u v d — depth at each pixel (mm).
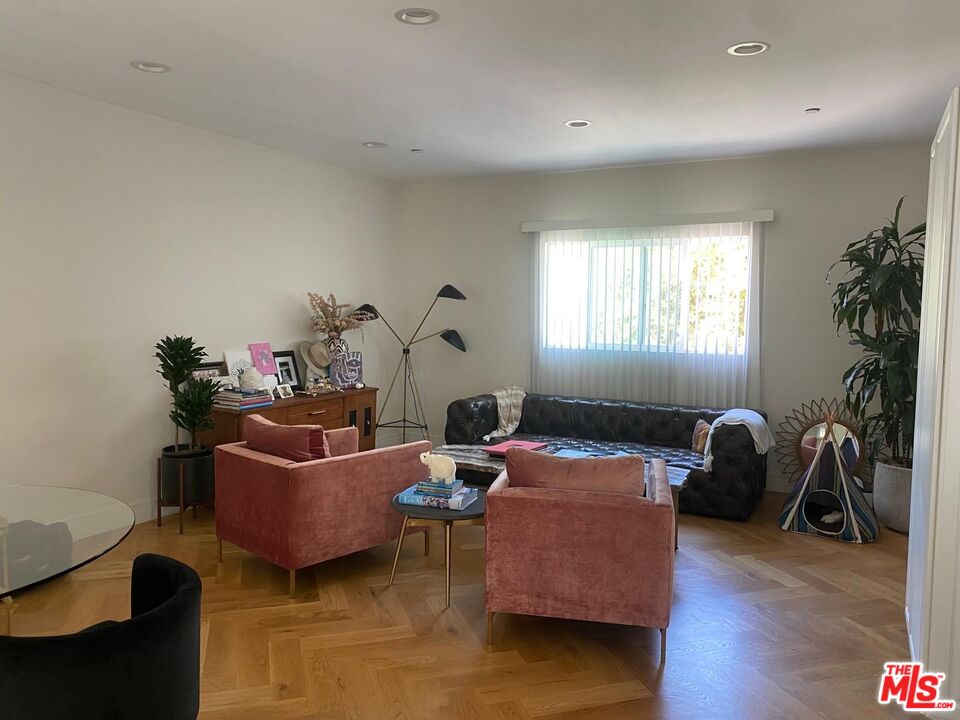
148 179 4492
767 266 5484
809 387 5410
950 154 2271
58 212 3996
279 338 5602
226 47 3230
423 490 3500
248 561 3939
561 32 3014
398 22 2924
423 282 6930
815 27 2938
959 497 2338
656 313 5859
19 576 2045
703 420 5359
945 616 2395
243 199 5188
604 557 2850
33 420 3932
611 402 5809
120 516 2578
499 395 6016
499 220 6512
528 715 2482
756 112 4223
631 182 5938
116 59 3424
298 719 2443
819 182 5289
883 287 4480
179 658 1826
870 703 2564
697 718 2473
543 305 6289
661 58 3314
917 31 2975
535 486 3020
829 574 3812
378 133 4863
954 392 2311
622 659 2889
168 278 4668
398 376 7043
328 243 6031
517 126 4617
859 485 4844
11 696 1637
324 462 3527
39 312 3936
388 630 3131
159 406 4660
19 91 3766
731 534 4477
